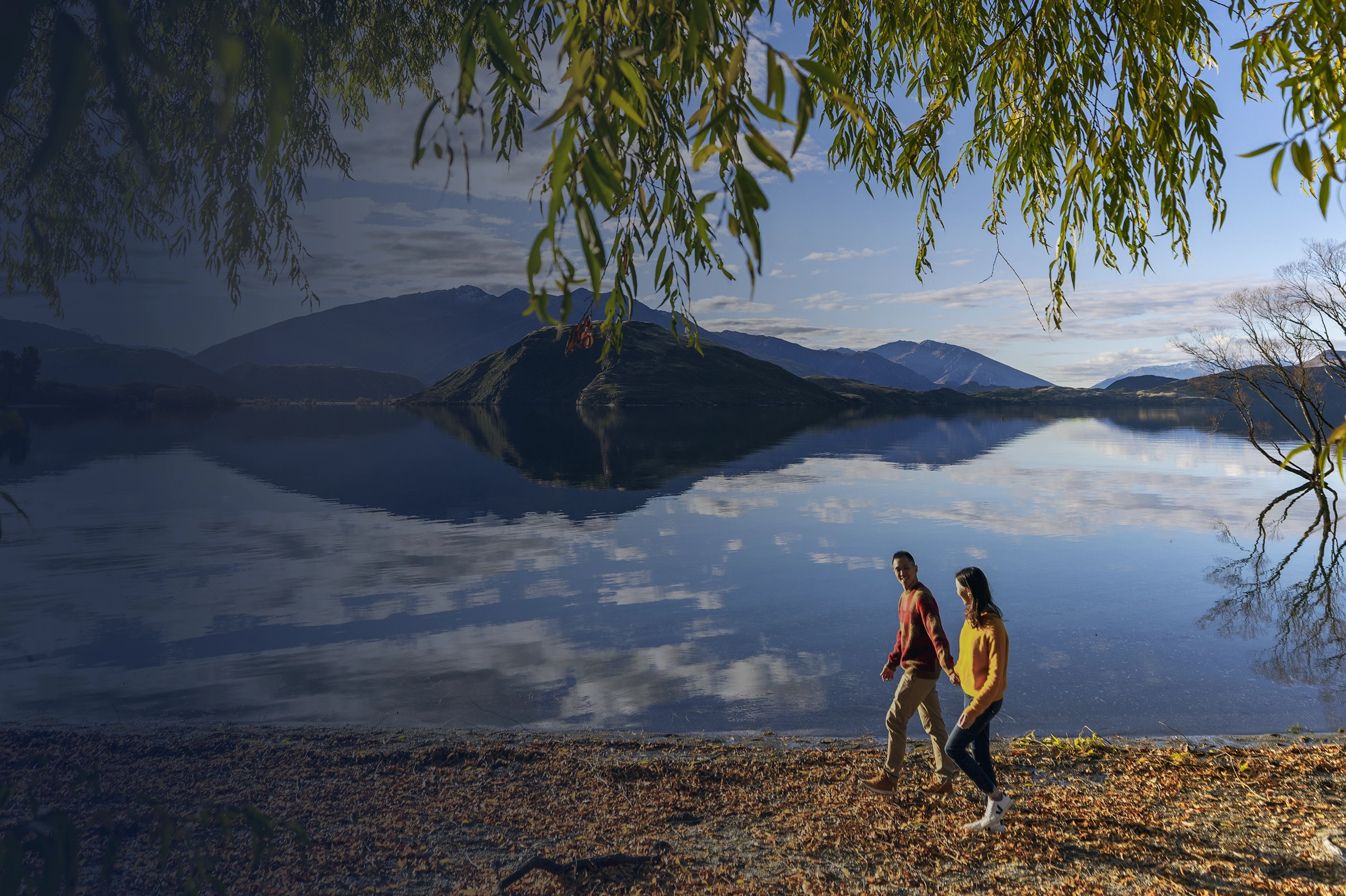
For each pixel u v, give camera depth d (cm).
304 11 308
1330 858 426
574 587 1370
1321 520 2131
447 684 861
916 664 540
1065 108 441
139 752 629
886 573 1488
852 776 587
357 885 423
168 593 1312
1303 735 696
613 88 154
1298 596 1281
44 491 2833
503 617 1162
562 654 979
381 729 714
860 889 418
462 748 648
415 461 4328
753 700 811
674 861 453
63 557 1644
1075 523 2109
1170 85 430
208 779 575
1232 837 462
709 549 1747
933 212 529
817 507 2470
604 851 470
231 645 1015
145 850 430
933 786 550
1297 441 5512
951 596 1309
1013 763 604
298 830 200
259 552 1706
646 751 650
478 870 443
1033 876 427
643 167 266
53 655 967
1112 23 431
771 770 600
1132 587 1367
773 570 1525
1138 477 3381
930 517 2236
